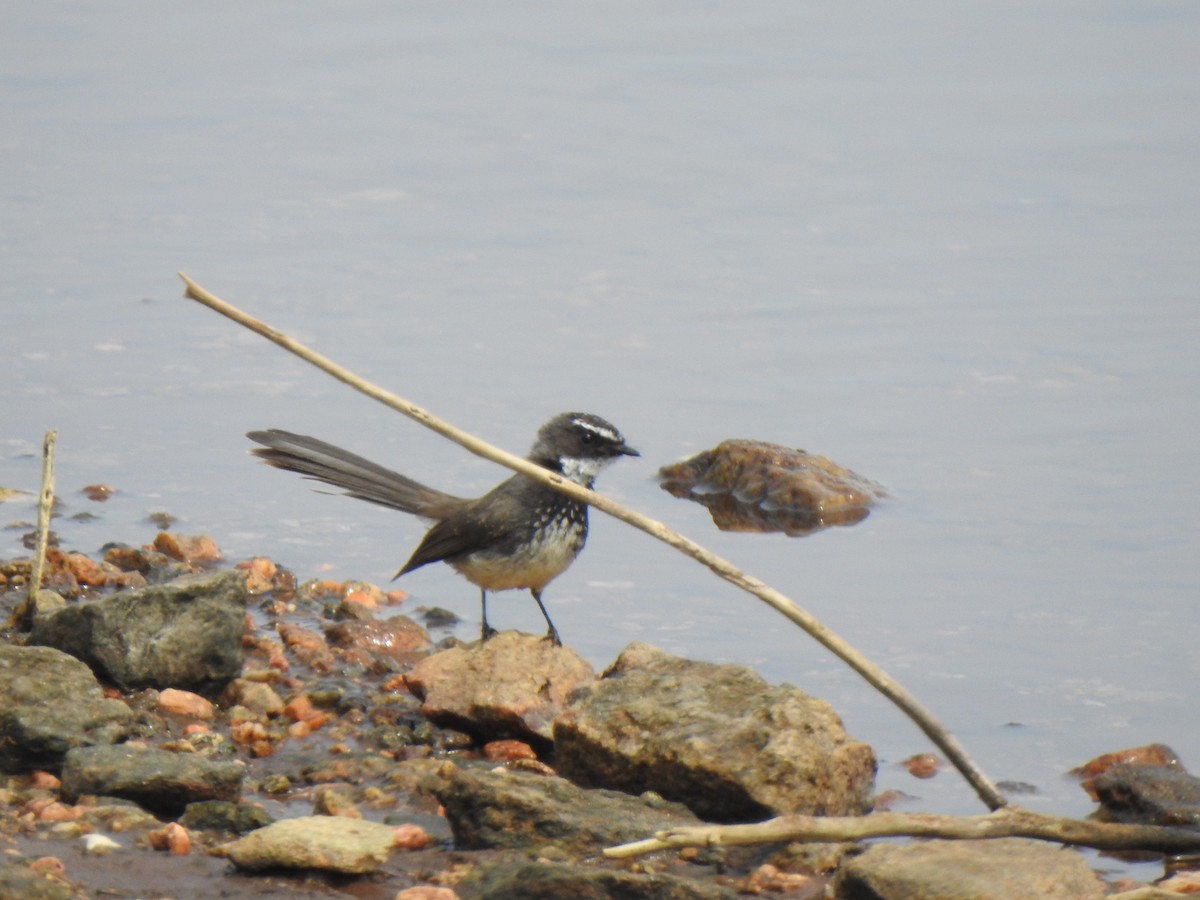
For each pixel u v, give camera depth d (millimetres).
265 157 25234
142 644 11039
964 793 10094
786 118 26766
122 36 30984
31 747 9453
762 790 9148
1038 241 21734
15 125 26219
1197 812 9289
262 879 8094
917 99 27469
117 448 16578
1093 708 11281
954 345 18766
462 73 29094
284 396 17734
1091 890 7891
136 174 24422
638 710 9773
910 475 15812
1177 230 21906
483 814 8781
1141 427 16672
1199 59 29250
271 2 33375
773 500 15531
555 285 20625
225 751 10281
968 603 13172
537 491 12039
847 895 8094
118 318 19641
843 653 8734
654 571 14266
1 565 13250
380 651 12523
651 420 17047
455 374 18016
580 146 25656
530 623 13172
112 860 8180
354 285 20531
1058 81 28281
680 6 33438
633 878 7668
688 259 21422
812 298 20219
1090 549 14141
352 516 15734
